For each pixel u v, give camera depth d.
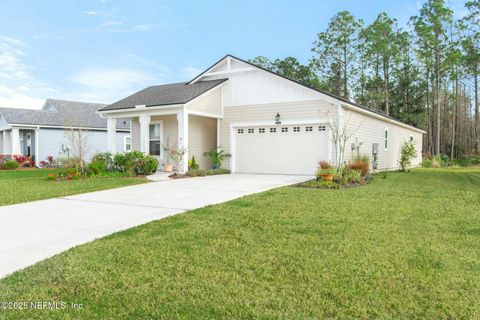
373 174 15.72
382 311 2.96
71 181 12.20
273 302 3.12
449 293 3.26
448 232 5.30
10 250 4.68
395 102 36.41
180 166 14.28
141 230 5.57
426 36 31.88
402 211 6.77
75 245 4.90
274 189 9.83
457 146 34.88
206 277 3.68
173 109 14.48
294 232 5.30
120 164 14.61
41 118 24.23
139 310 3.02
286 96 14.70
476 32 25.02
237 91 15.92
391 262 4.04
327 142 13.84
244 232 5.32
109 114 16.44
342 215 6.41
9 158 23.55
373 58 36.09
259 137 15.47
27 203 8.21
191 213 6.78
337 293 3.28
